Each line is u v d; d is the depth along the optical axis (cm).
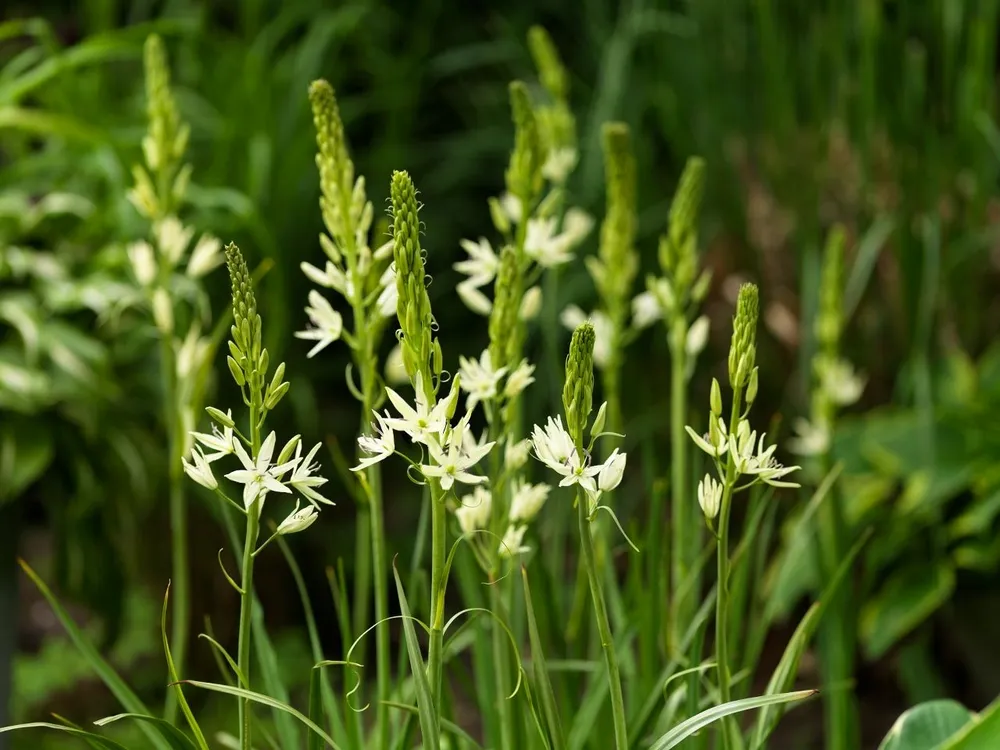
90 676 461
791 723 442
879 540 418
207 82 511
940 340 485
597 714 242
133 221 374
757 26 476
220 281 449
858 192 489
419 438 209
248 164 478
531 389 451
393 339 509
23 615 531
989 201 501
